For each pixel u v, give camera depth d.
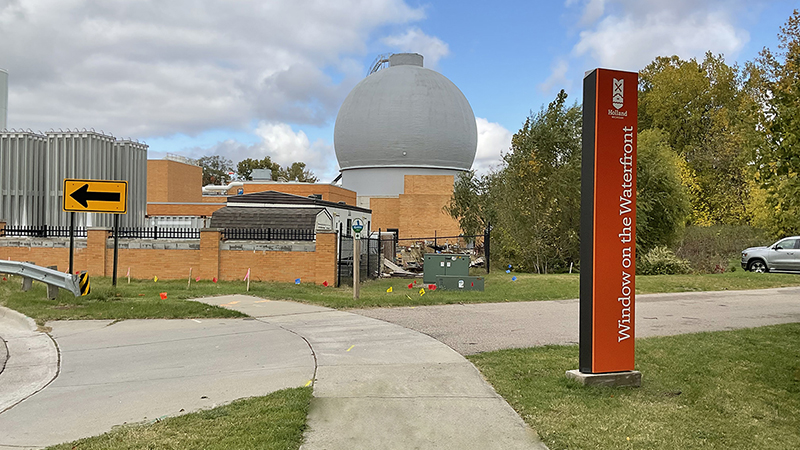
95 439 4.83
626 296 6.63
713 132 48.41
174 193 45.00
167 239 18.25
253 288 15.96
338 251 19.05
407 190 47.75
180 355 8.18
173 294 14.34
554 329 10.03
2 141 21.86
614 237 6.59
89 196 14.50
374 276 22.48
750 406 6.01
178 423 5.17
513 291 15.91
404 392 6.18
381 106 54.94
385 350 8.27
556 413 5.55
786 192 10.42
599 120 6.51
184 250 18.08
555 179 24.86
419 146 54.44
